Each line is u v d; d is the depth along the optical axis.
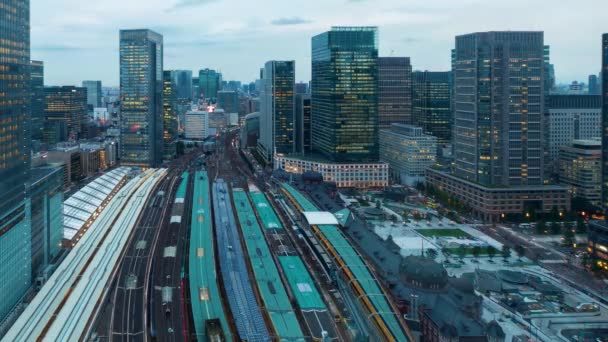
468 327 192.62
